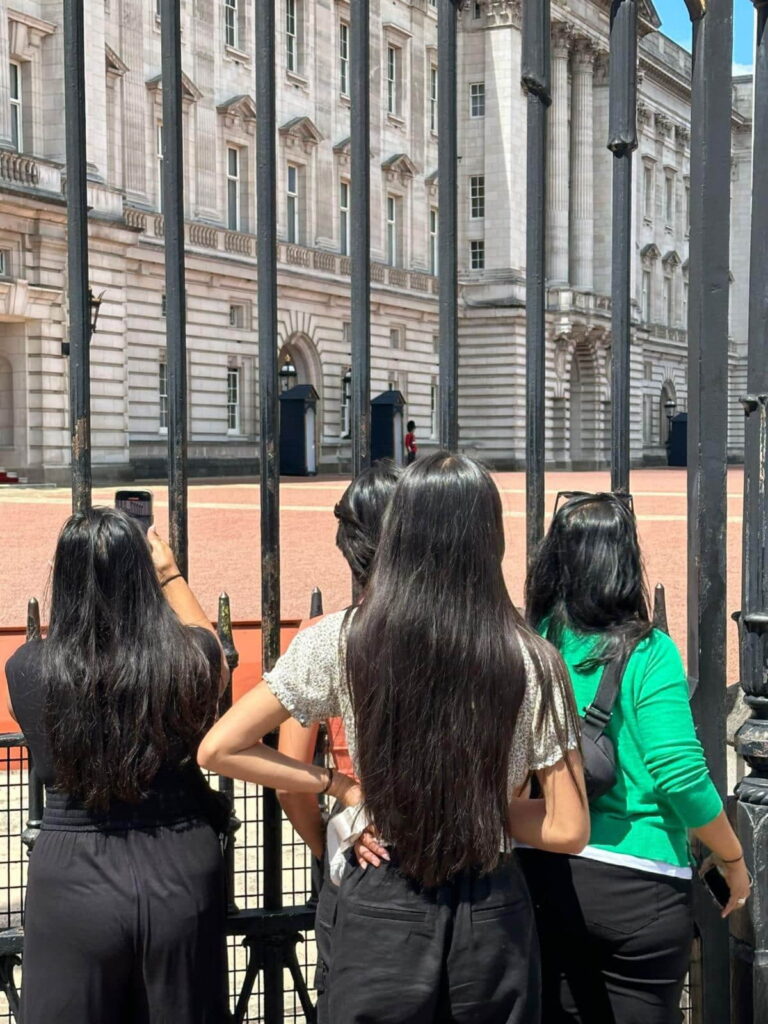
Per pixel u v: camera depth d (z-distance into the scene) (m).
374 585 2.21
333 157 43.41
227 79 38.72
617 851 2.58
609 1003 2.62
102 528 2.55
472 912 2.20
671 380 63.47
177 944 2.48
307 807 2.55
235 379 39.69
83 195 2.76
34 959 2.50
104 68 32.75
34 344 31.64
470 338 48.91
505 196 47.97
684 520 20.00
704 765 2.53
